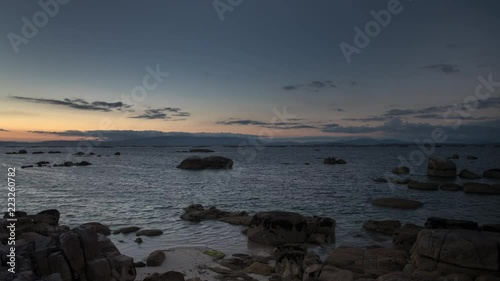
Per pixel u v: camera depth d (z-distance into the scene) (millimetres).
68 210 31328
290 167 93938
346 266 15742
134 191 44969
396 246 19953
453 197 41781
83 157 150625
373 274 14742
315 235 21891
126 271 12992
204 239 22062
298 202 38125
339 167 93500
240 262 17094
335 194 44000
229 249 19984
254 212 32312
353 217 30375
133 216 29062
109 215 29375
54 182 54750
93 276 12281
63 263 12016
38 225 18375
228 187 50688
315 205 36312
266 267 15953
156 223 26469
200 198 40094
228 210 33031
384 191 46781
